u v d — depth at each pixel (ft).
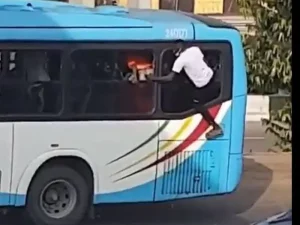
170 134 33.22
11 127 31.78
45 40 32.01
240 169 34.42
